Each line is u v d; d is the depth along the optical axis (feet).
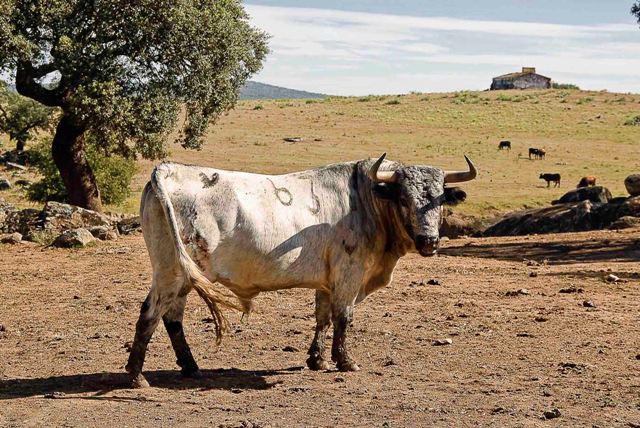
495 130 296.10
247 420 26.73
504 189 180.65
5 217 90.63
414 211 31.99
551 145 261.85
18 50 99.55
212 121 114.62
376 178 32.32
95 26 102.63
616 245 80.23
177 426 26.30
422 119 322.75
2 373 34.01
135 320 45.93
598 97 390.21
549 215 110.83
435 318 45.73
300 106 374.22
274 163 219.61
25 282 60.70
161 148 106.93
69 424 26.55
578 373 33.99
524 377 33.35
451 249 84.53
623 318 45.21
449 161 229.04
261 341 40.29
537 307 48.70
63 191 127.44
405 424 26.73
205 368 34.88
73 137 108.47
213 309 29.63
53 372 34.14
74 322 45.50
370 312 47.52
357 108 363.15
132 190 160.66
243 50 108.47
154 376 33.24
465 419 27.35
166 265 30.83
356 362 35.99
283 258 32.01
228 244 31.19
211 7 106.32
